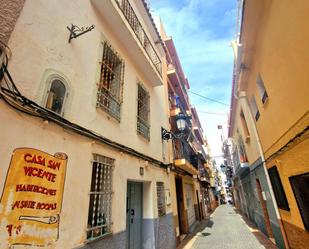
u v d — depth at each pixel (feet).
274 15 13.24
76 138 9.57
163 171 22.72
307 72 10.21
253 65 20.25
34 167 7.06
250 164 31.48
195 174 38.93
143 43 20.85
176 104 34.24
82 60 11.30
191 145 40.29
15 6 7.49
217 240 26.05
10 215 5.96
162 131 25.14
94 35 13.20
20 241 6.11
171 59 42.01
